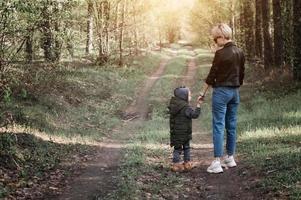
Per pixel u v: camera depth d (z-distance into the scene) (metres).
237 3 51.84
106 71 33.12
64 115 16.39
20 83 15.50
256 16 36.78
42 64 19.53
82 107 19.77
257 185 6.77
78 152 10.75
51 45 20.02
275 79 23.61
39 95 17.05
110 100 24.22
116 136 14.60
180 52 75.75
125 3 40.66
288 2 25.19
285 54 25.03
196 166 8.72
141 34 61.84
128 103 25.28
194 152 10.48
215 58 7.77
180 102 8.23
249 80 28.64
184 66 49.94
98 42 36.47
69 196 7.08
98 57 35.94
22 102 15.23
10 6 9.25
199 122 17.27
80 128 15.02
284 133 10.66
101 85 26.95
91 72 29.80
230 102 8.02
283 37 25.42
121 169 8.60
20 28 10.17
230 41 7.84
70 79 24.23
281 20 25.55
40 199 6.90
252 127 12.51
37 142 10.59
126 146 11.45
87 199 6.88
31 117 13.33
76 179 8.16
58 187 7.61
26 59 14.78
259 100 19.62
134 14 42.34
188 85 33.44
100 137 13.94
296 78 20.78
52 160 9.38
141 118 20.77
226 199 6.54
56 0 13.18
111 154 10.80
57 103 17.61
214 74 7.81
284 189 6.31
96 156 10.48
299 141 9.52
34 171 8.41
